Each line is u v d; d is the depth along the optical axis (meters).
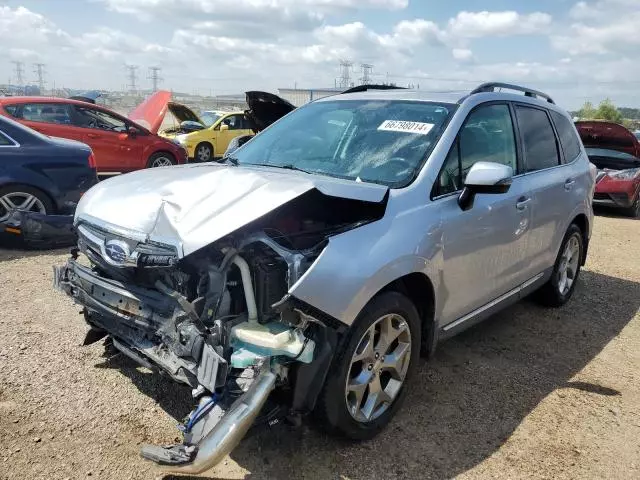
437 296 3.45
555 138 5.17
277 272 2.76
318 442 3.17
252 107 5.75
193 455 2.42
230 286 2.82
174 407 3.42
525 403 3.76
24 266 5.80
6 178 6.32
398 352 3.29
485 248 3.86
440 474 2.99
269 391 2.56
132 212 3.01
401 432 3.33
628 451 3.29
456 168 3.69
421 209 3.32
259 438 3.17
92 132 11.19
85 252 3.32
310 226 3.17
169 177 3.39
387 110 4.06
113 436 3.12
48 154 6.59
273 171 3.58
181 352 2.64
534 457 3.18
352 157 3.74
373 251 2.95
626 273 7.16
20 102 10.35
